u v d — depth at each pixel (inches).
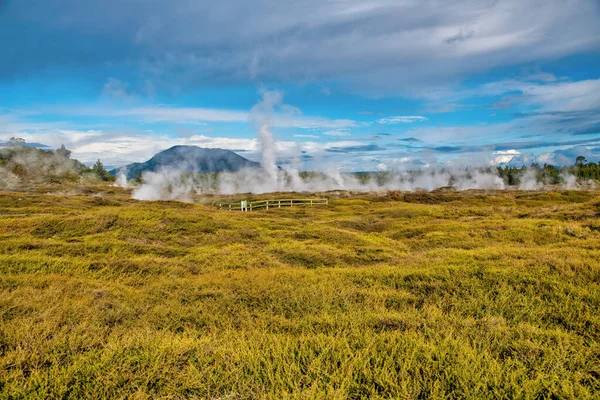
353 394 165.5
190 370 181.9
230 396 162.4
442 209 1392.7
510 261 409.4
